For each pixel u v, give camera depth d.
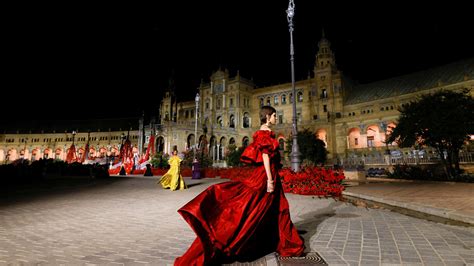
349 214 6.20
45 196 10.32
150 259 3.32
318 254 3.36
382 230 4.63
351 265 2.99
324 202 8.23
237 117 67.69
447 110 18.56
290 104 65.62
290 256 3.23
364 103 55.53
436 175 17.95
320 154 38.19
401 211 6.65
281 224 3.26
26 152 105.38
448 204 6.81
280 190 3.30
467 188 11.00
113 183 17.38
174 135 56.16
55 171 39.09
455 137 18.02
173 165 12.55
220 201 2.91
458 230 4.59
